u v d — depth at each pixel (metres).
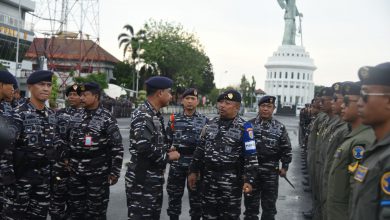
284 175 6.99
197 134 6.86
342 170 4.43
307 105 17.86
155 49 54.84
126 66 74.56
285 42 110.06
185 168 6.84
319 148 6.98
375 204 2.76
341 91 5.46
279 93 108.88
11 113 5.16
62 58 60.12
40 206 5.37
